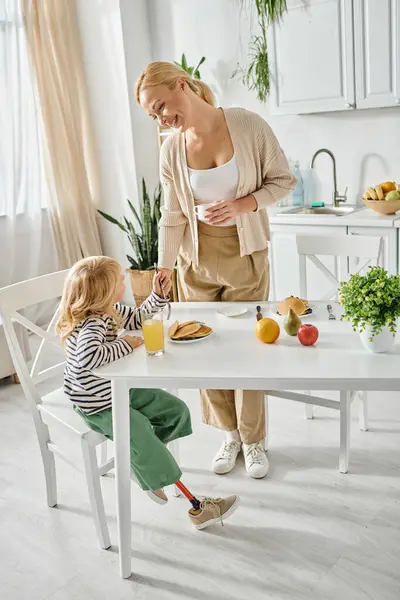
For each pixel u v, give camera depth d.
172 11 4.55
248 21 4.21
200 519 2.13
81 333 1.96
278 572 1.96
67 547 2.19
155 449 2.00
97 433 2.07
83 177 4.74
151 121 4.73
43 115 4.47
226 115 2.25
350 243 2.59
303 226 3.74
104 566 2.07
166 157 2.35
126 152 4.64
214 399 2.55
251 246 2.37
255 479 2.49
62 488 2.56
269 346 1.93
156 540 2.17
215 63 4.46
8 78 4.26
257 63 4.08
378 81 3.47
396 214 3.55
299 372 1.71
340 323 2.08
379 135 3.91
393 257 3.45
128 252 4.88
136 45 4.56
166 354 1.93
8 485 2.61
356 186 4.09
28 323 2.32
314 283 3.81
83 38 4.60
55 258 4.82
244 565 2.01
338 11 3.49
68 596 1.94
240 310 2.29
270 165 2.31
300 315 2.14
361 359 1.77
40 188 4.56
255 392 2.47
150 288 4.47
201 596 1.89
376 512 2.22
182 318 2.25
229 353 1.90
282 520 2.22
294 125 4.22
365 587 1.87
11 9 4.23
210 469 2.58
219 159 2.27
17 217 4.54
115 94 4.57
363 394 2.72
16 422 3.22
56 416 2.18
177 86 2.12
